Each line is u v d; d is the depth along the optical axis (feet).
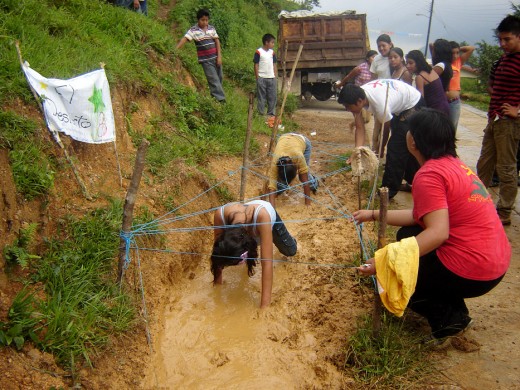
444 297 10.46
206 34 26.99
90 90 13.55
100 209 12.80
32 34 16.92
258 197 18.95
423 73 18.21
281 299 13.08
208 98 25.99
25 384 8.34
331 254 15.07
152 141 18.54
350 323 11.69
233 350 11.18
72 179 13.21
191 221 15.92
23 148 11.82
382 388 9.77
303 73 46.44
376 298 10.21
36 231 11.09
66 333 9.55
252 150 24.03
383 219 9.83
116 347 10.24
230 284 14.03
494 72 16.74
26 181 11.20
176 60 25.61
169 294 13.16
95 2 23.79
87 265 11.32
